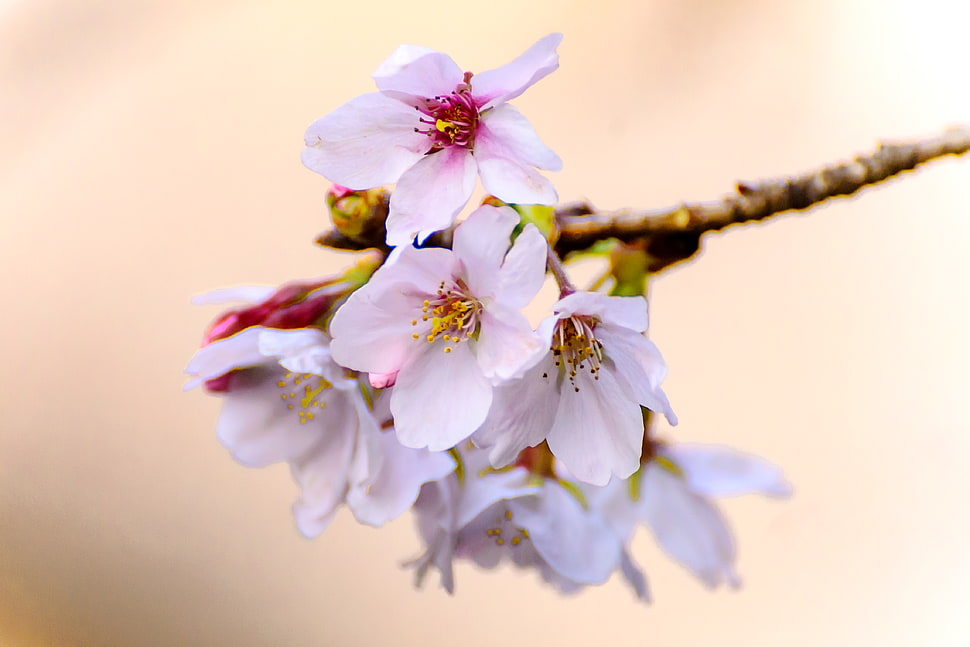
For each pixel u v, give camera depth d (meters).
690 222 0.57
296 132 0.68
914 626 0.63
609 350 0.54
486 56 0.65
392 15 0.67
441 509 0.56
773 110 0.64
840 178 0.57
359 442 0.56
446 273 0.54
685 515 0.60
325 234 0.56
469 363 0.54
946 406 0.63
